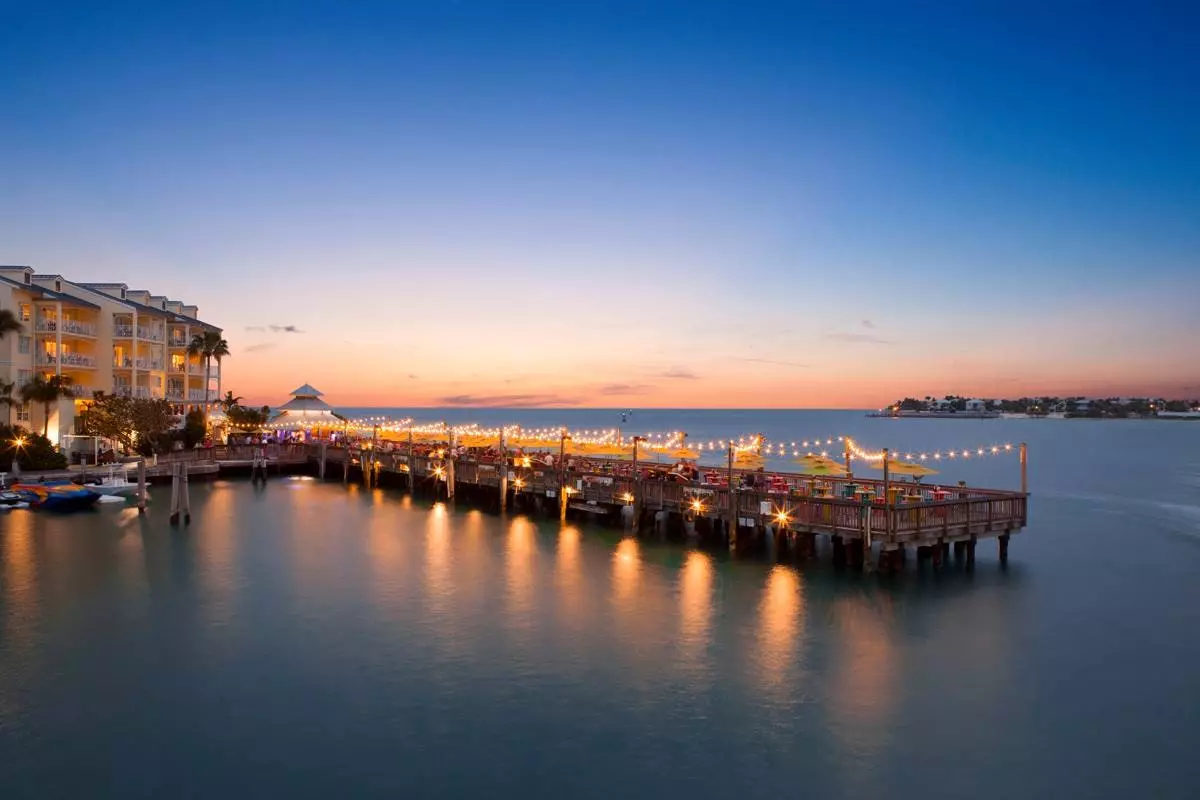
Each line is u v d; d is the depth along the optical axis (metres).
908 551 42.22
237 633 27.91
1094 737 20.73
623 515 53.56
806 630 28.67
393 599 32.28
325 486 69.88
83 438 70.19
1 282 68.00
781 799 17.73
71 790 17.75
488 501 59.06
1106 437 199.12
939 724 21.34
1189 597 34.34
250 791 17.77
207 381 94.50
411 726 20.91
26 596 32.28
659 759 19.34
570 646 26.81
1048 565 40.59
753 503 40.47
